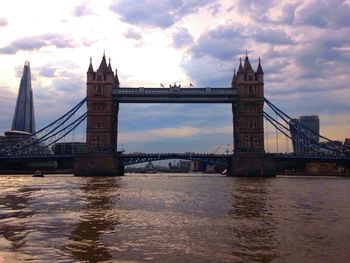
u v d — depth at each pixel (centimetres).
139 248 2452
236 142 17938
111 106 17525
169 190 7588
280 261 2156
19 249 2397
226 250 2400
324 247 2469
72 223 3356
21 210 4197
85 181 11238
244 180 13062
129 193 6725
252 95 17475
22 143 19362
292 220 3559
